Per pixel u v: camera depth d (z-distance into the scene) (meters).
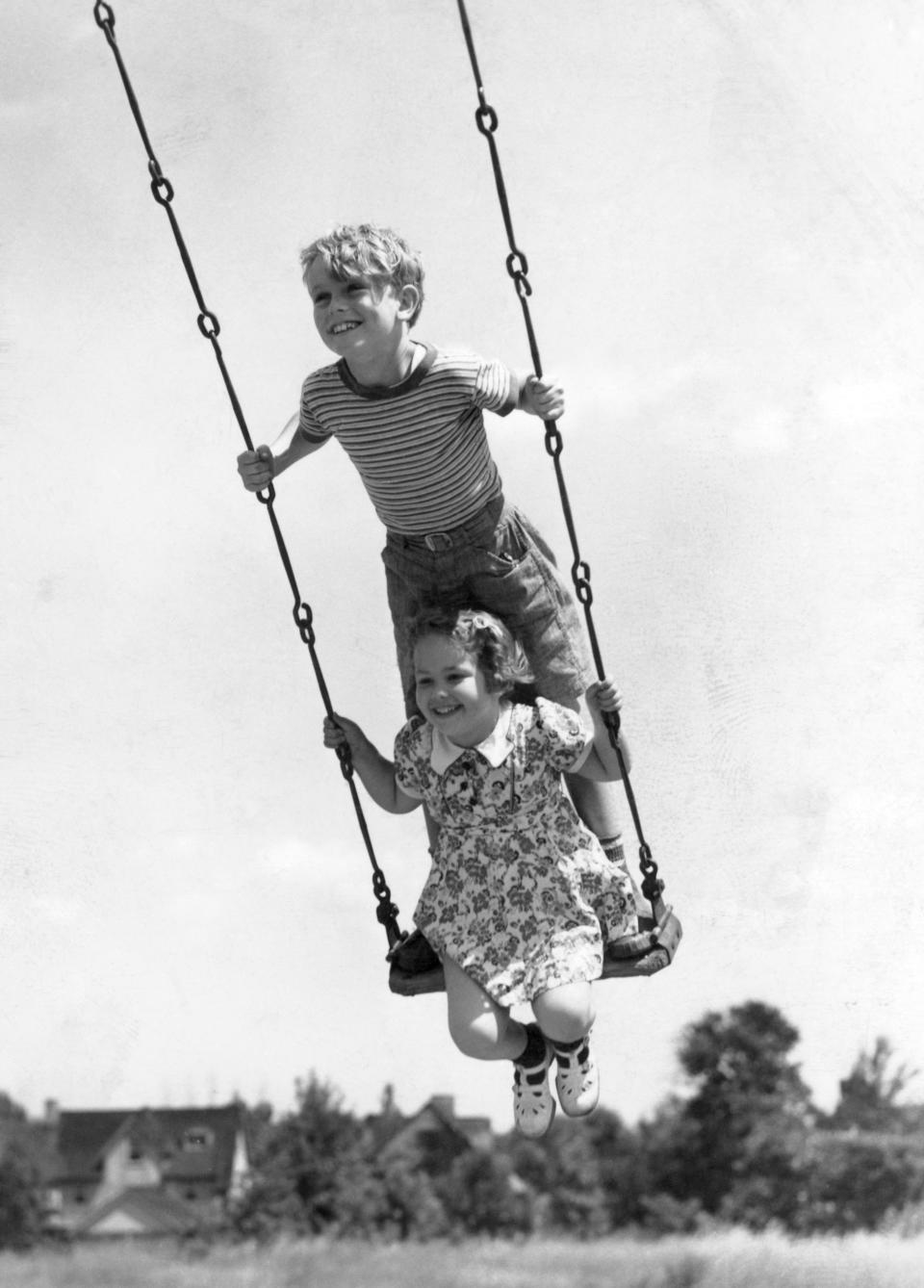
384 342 3.67
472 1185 14.06
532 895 3.72
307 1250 13.45
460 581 4.00
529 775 3.77
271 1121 13.65
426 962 3.80
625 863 4.16
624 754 3.79
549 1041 3.78
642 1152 14.39
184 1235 13.00
